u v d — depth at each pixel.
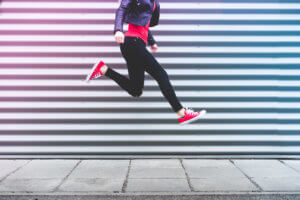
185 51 3.27
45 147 3.34
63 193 2.20
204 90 3.31
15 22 3.21
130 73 2.48
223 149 3.36
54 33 3.24
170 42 3.26
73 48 3.26
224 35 3.26
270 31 3.25
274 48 3.27
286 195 2.16
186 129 3.35
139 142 3.36
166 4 3.22
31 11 3.21
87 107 3.32
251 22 3.25
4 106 3.28
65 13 3.22
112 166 3.03
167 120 3.34
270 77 3.29
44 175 2.69
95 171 2.83
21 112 3.29
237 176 2.65
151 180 2.53
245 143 3.35
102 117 3.33
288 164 3.09
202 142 3.36
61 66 3.27
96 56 3.27
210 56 3.28
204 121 3.34
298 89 3.30
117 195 2.17
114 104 3.32
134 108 3.33
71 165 3.07
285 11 3.24
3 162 3.18
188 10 3.24
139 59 2.34
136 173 2.76
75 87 3.29
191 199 2.09
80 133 3.33
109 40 3.26
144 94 3.33
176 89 3.31
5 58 3.24
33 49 3.24
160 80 2.40
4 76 3.26
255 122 3.33
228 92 3.31
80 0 3.22
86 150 3.35
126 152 3.36
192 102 3.32
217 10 3.24
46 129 3.32
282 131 3.33
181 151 3.37
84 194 2.18
